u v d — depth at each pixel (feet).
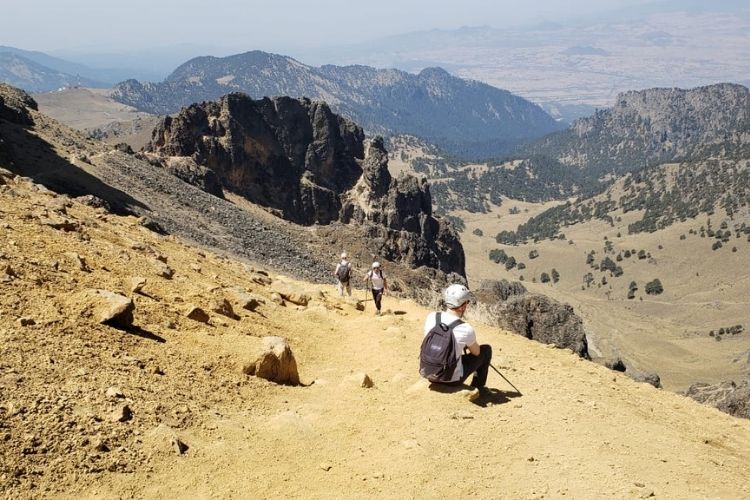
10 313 31.07
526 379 41.24
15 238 43.65
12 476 19.86
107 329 34.35
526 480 25.88
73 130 277.44
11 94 279.08
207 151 356.59
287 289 70.49
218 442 26.71
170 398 29.32
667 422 38.42
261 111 400.88
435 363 33.94
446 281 281.74
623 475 26.66
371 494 24.23
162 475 22.93
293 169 404.98
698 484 27.09
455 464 27.02
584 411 35.04
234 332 44.24
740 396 69.56
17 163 182.80
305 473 25.72
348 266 87.04
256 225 263.29
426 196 438.40
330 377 41.29
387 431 30.60
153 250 60.54
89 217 66.80
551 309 119.96
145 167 263.90
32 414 23.16
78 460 21.84
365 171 428.56
